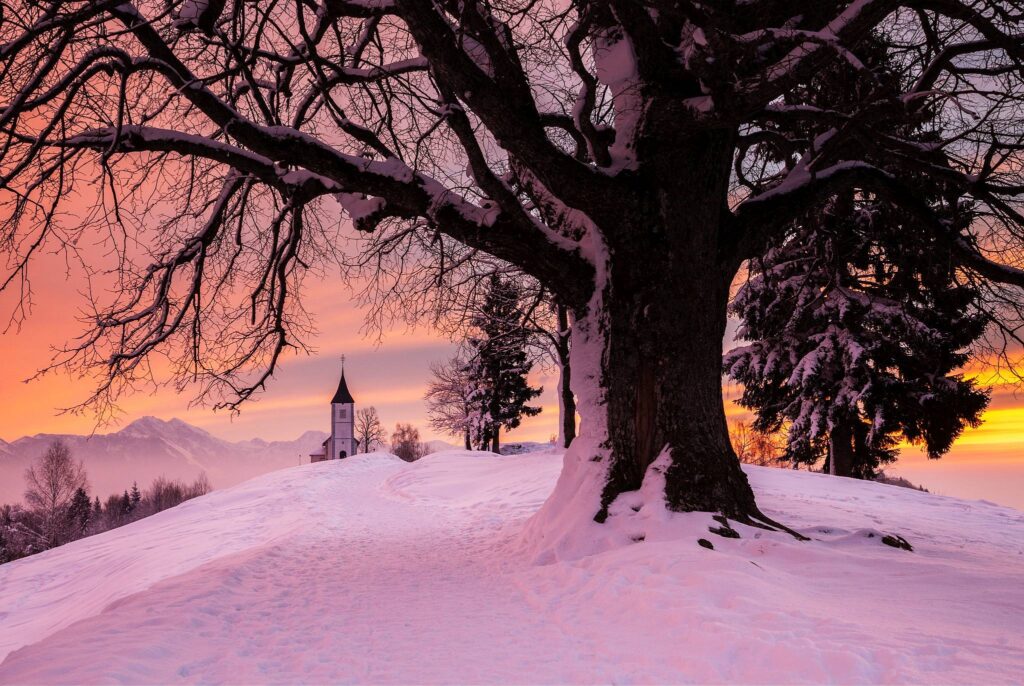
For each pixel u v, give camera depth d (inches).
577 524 361.7
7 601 765.9
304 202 405.7
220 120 351.6
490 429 1796.3
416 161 346.0
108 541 1001.5
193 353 476.7
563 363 980.6
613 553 307.4
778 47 322.0
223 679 177.8
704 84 314.8
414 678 171.6
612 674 164.7
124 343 450.6
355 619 253.4
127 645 202.1
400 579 349.4
